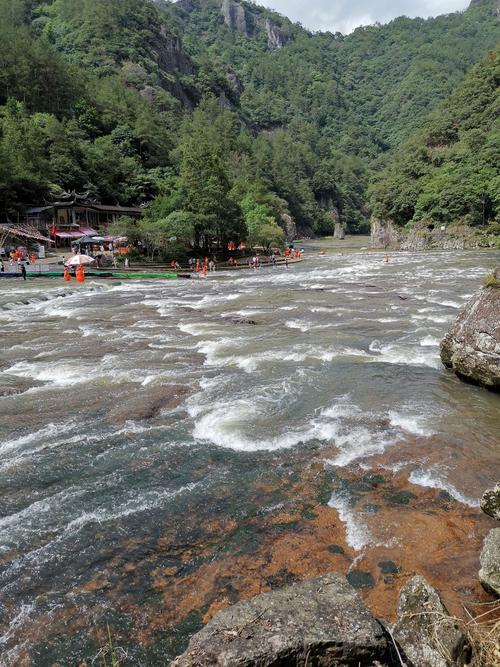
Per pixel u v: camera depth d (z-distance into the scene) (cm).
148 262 5428
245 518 714
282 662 374
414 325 1989
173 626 525
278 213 12538
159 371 1408
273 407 1122
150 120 12344
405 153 12212
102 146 9762
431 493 764
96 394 1226
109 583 590
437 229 9000
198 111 17750
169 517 719
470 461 860
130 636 515
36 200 7094
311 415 1077
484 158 9356
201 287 3659
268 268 5731
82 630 525
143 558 633
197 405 1142
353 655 384
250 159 15238
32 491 790
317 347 1645
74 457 901
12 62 10444
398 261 5959
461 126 11581
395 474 823
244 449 925
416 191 9962
